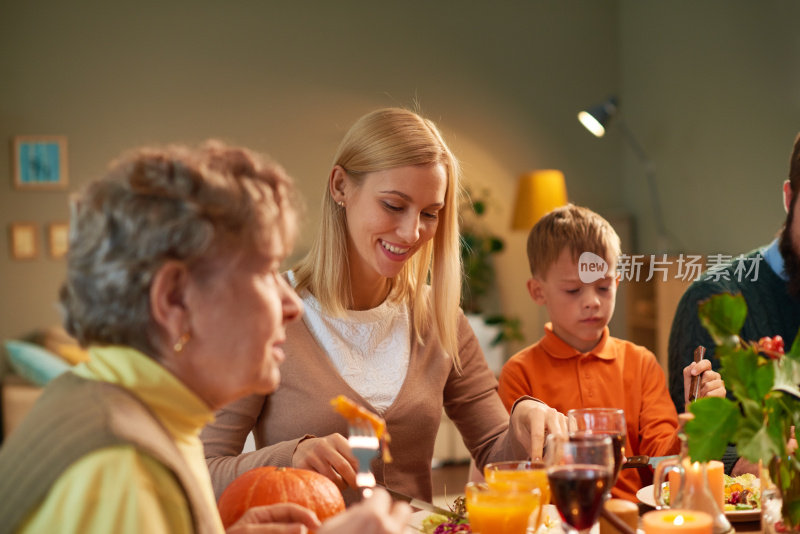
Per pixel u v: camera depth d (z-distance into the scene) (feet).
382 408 5.29
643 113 19.69
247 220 2.81
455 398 5.84
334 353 5.31
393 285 5.66
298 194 3.21
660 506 3.88
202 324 2.79
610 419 3.85
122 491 2.44
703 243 16.98
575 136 21.03
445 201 5.53
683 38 17.60
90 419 2.56
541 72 20.93
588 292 6.15
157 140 19.24
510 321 19.62
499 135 20.81
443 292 5.62
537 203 18.22
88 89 18.95
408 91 20.42
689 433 3.34
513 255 20.77
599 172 21.04
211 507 3.11
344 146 5.28
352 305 5.48
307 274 5.54
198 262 2.75
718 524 3.71
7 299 18.58
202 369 2.87
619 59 20.99
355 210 5.19
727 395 5.36
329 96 20.02
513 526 3.39
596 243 6.15
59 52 18.84
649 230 19.38
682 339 6.23
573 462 3.27
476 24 20.68
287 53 19.84
